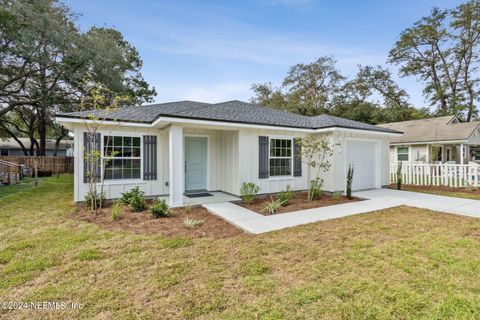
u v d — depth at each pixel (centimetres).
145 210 665
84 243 424
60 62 1578
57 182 1330
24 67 1552
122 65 1919
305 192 958
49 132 3056
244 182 833
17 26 1329
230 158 884
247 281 301
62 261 355
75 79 1611
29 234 470
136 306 254
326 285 290
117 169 775
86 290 282
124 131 779
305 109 2836
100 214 621
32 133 2541
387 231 485
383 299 262
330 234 470
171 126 705
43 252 386
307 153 895
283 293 276
